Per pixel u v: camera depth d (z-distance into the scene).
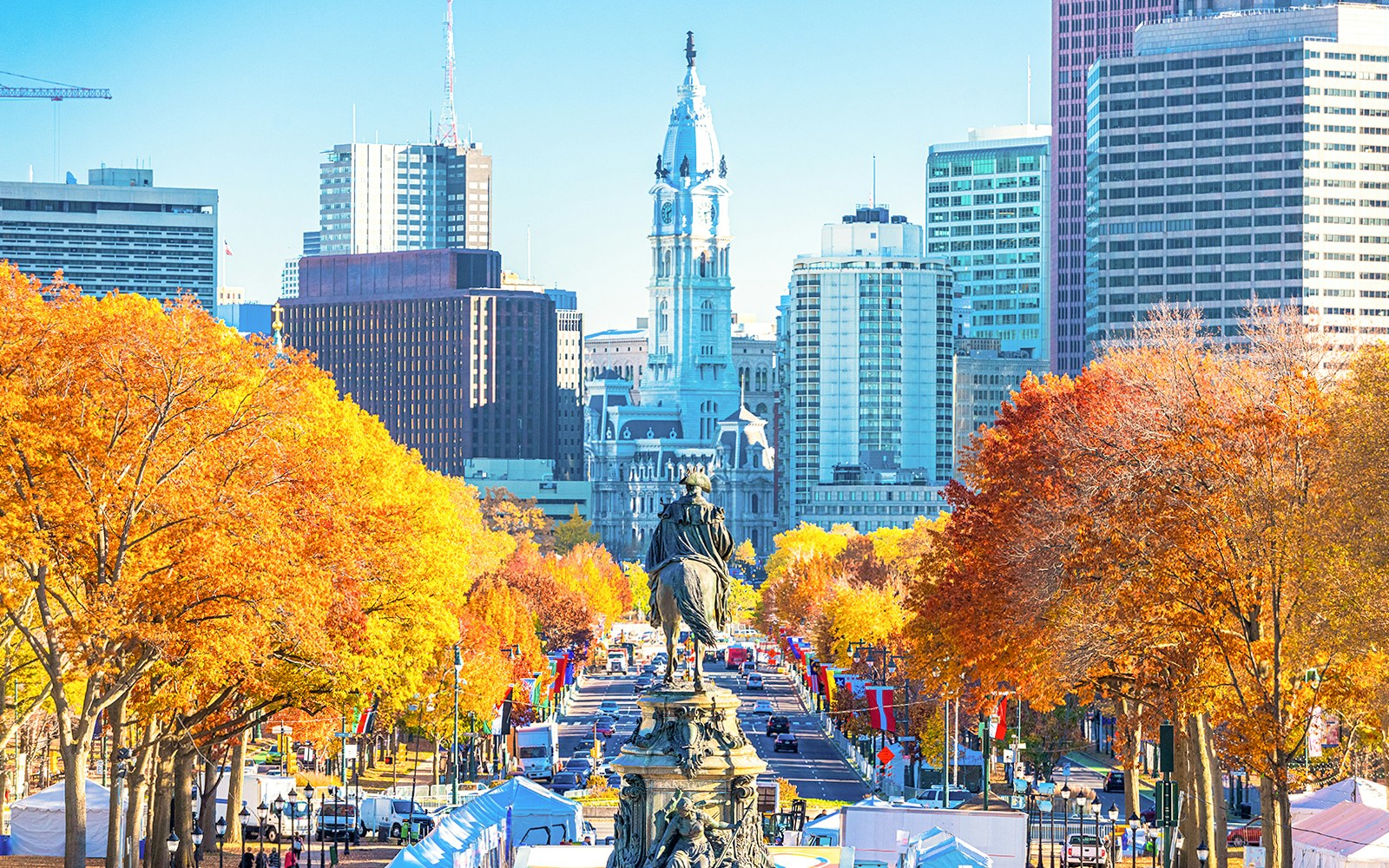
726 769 53.81
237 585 76.81
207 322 83.62
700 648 55.12
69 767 76.62
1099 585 87.19
